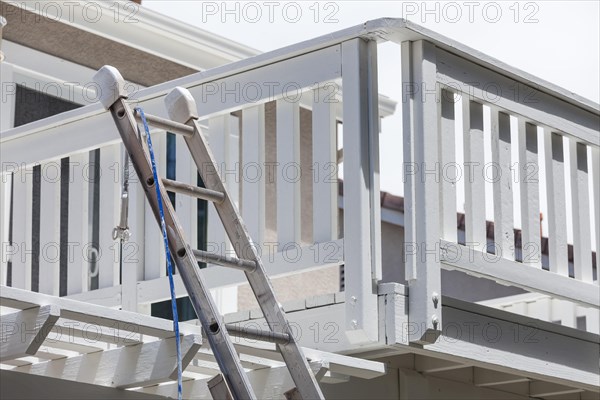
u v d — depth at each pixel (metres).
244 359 8.96
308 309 9.64
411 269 8.96
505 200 9.95
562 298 10.42
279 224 9.77
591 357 10.86
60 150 11.20
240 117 15.51
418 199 9.05
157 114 10.62
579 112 10.93
